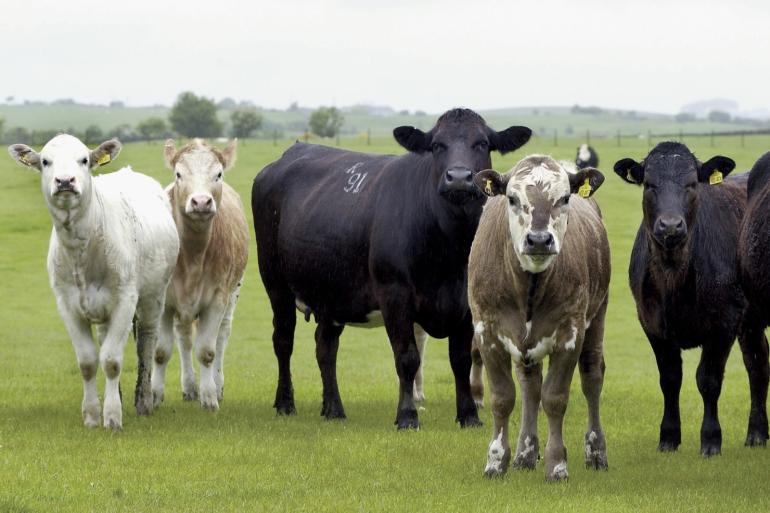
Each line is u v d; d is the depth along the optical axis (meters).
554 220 10.19
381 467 11.80
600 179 10.88
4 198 59.50
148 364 15.29
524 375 11.53
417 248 14.23
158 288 15.03
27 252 44.38
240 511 9.75
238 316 31.70
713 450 12.88
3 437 13.19
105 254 13.80
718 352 12.89
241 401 17.31
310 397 18.22
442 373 22.27
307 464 11.90
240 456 12.28
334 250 15.37
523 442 11.59
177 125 177.25
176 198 15.84
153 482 10.96
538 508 9.91
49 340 26.86
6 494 10.29
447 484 10.95
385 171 15.16
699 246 12.82
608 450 13.10
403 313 14.42
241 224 17.58
